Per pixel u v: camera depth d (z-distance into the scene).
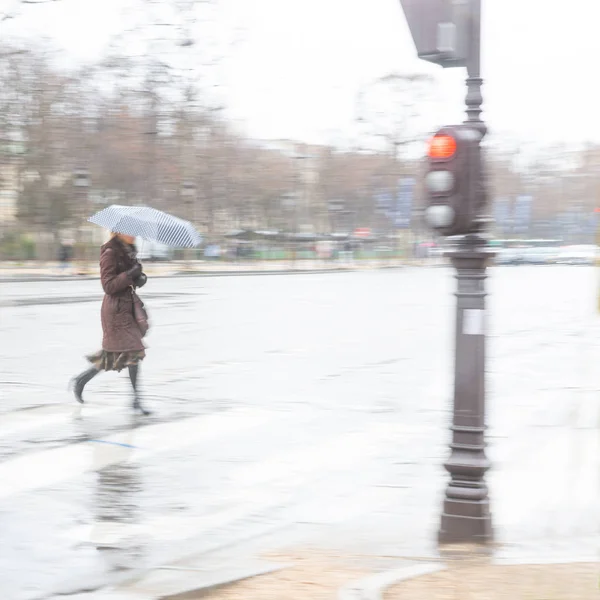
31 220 99.06
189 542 10.55
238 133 124.19
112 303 17.88
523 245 175.50
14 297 51.88
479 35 10.45
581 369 25.19
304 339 32.16
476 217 10.44
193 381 22.39
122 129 93.25
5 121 88.12
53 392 20.41
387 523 11.45
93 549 10.23
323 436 16.33
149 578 9.27
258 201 141.25
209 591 8.74
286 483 13.24
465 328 10.76
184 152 103.44
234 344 30.42
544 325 38.78
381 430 16.89
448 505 10.74
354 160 150.75
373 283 77.25
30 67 88.38
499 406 19.39
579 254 152.88
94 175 95.94
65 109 91.56
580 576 8.73
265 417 17.97
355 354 28.19
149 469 13.84
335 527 11.26
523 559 9.58
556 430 16.86
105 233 102.38
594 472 13.83
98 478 13.24
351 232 163.00
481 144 10.45
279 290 64.19
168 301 51.25
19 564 9.69
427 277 92.81
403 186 143.88
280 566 9.56
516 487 13.09
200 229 128.38
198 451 15.02
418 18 10.23
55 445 15.20
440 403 19.75
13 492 12.45
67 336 31.89
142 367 24.83
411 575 8.84
